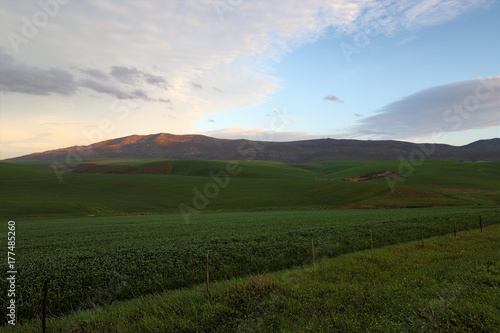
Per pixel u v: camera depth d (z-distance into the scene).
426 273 11.41
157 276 13.75
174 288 12.92
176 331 7.79
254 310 8.66
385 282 10.82
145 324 8.17
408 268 12.83
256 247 19.80
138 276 13.97
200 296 10.23
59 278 13.64
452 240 19.47
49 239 26.28
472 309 7.33
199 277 13.83
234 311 8.64
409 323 7.14
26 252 20.69
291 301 9.25
